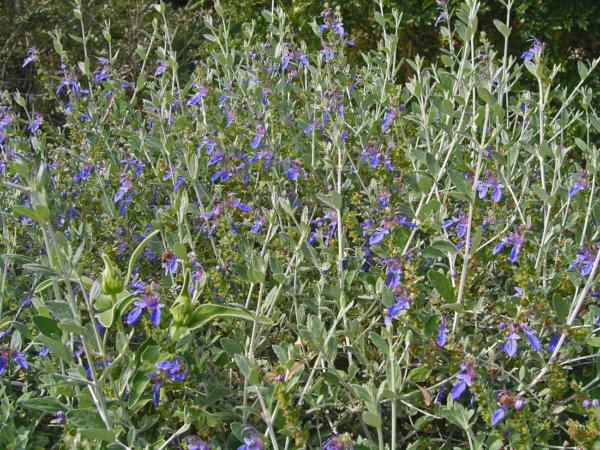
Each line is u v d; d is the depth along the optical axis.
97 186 0.86
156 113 0.97
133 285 0.62
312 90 1.08
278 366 0.54
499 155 0.68
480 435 0.52
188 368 0.56
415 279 0.56
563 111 0.84
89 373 0.60
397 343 0.60
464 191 0.59
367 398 0.51
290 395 0.51
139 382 0.56
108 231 0.81
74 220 0.85
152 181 0.83
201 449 0.52
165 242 0.73
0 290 0.71
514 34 1.58
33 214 0.48
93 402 0.56
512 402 0.49
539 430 0.52
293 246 0.70
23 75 1.87
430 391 0.59
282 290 0.69
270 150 0.82
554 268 0.68
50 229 0.49
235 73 1.01
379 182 0.74
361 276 0.68
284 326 0.70
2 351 0.58
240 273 0.64
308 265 0.74
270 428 0.50
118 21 1.91
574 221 0.68
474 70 0.77
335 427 0.58
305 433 0.50
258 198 0.81
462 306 0.56
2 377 0.65
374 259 0.72
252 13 1.63
